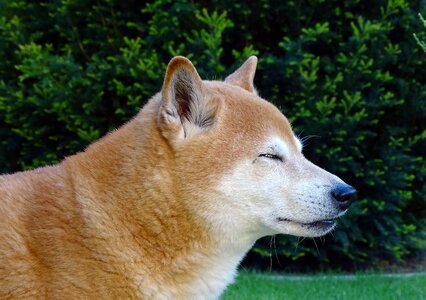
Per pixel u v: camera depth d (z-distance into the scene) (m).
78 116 1.95
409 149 2.04
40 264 1.11
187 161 1.15
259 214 1.17
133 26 1.98
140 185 1.14
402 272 2.15
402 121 2.10
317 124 1.90
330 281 1.90
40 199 1.14
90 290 1.11
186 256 1.15
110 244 1.12
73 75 1.91
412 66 2.04
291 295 1.74
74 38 2.01
